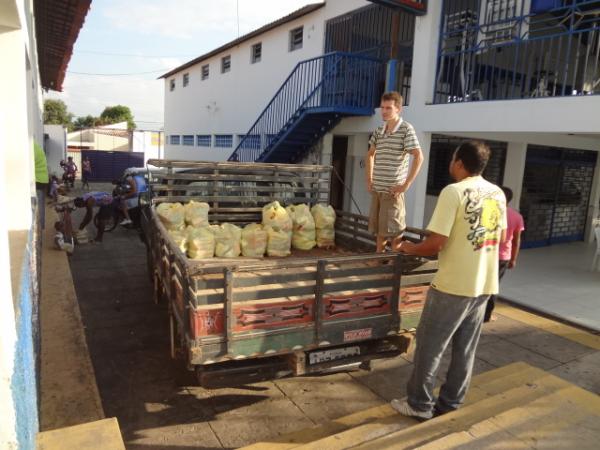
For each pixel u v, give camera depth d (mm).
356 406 3924
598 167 12109
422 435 2756
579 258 10227
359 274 3479
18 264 2490
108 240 9961
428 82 8484
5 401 1491
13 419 1522
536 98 6664
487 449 2516
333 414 3795
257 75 15133
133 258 8453
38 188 6625
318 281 3344
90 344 4930
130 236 10430
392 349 3836
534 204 11125
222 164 5719
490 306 5988
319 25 12078
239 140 16516
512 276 8430
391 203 4422
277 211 5352
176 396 3977
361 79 9867
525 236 11102
